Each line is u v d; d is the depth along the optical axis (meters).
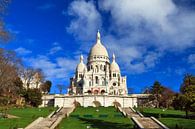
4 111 98.88
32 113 99.38
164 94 147.25
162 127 67.06
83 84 191.75
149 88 172.00
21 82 141.50
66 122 80.00
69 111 112.75
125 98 158.88
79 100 155.00
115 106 147.00
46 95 161.12
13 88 127.88
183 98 85.31
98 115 100.56
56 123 74.25
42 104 155.25
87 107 139.25
